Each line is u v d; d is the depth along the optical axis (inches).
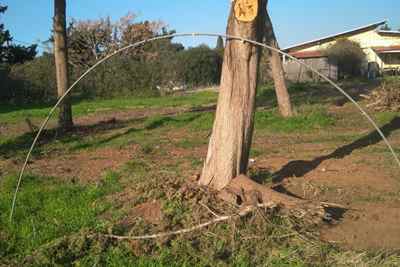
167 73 1445.6
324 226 235.8
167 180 267.7
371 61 1916.8
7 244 221.8
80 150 470.3
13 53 1553.9
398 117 586.9
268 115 610.2
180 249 203.0
